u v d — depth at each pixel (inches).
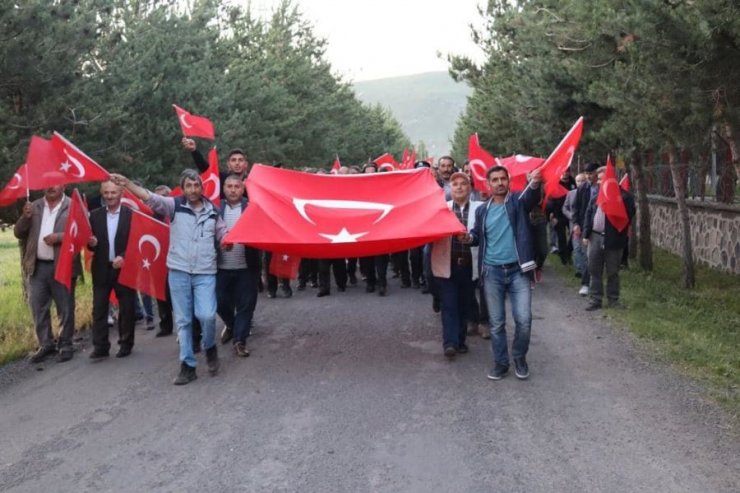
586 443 207.8
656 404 240.1
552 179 264.7
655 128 335.0
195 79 536.4
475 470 191.3
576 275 525.3
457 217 322.7
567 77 469.7
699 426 219.0
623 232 397.7
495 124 784.3
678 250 688.4
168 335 370.0
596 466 191.8
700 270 570.6
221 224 298.0
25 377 295.9
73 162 287.9
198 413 243.0
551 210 589.6
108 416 242.4
